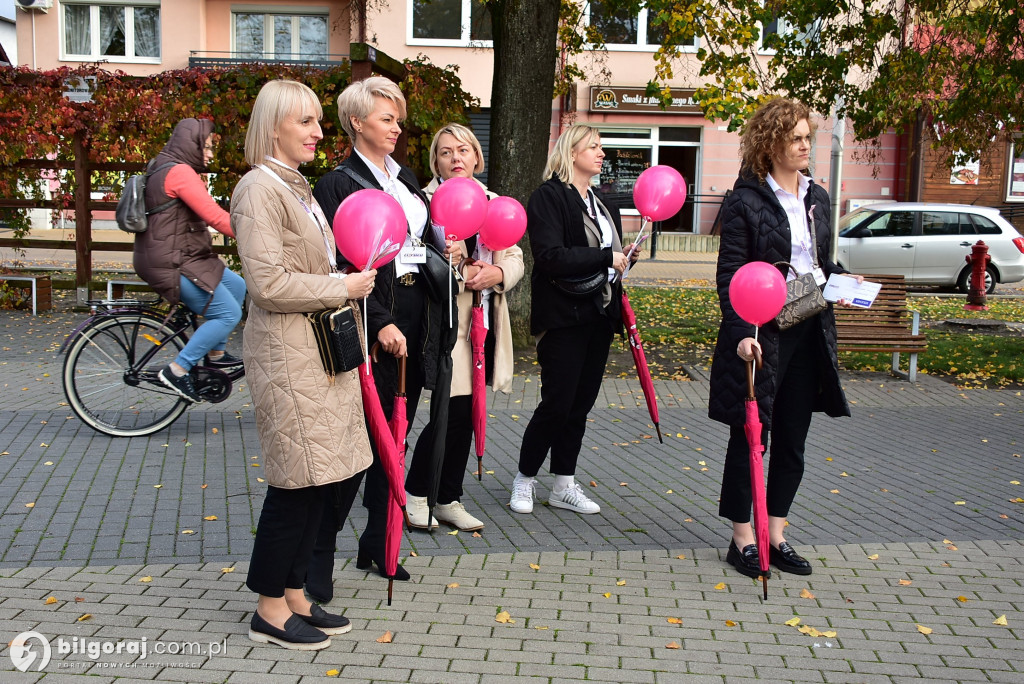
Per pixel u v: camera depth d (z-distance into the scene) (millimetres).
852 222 18297
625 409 7715
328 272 3377
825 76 11664
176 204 6023
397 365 3971
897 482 5832
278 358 3209
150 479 5449
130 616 3641
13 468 5566
